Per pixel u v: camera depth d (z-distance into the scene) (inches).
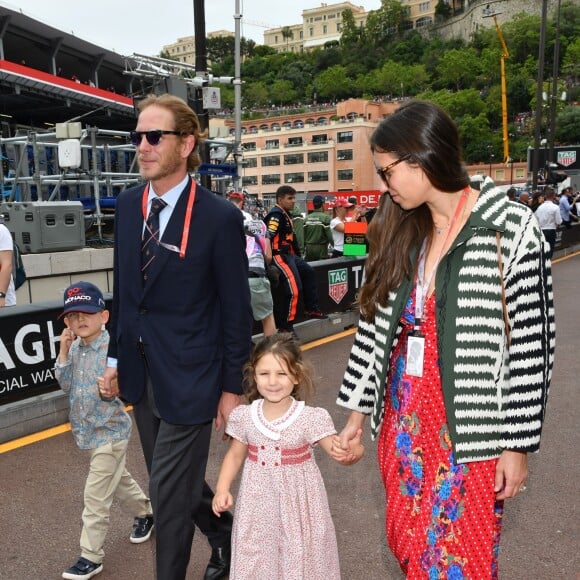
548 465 153.9
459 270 68.7
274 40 7677.2
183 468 92.0
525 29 4714.6
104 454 112.5
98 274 344.2
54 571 113.7
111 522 131.8
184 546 94.0
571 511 131.6
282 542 86.8
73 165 366.0
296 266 266.2
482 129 3779.5
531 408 66.6
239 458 93.4
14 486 145.3
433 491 72.2
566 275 495.8
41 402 177.8
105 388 102.5
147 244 90.4
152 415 96.4
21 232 317.1
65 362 115.5
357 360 82.2
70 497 140.4
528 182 1342.3
